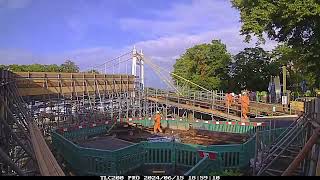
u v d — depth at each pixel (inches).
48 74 1061.8
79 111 1176.2
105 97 1378.0
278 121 972.6
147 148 628.7
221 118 1310.3
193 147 608.4
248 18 885.8
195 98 1498.5
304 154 364.5
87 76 1257.4
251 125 923.4
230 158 593.6
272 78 1825.8
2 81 605.9
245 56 2004.2
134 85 1663.4
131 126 1047.6
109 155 564.7
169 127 1055.6
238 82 2009.1
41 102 1035.3
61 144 685.3
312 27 877.2
